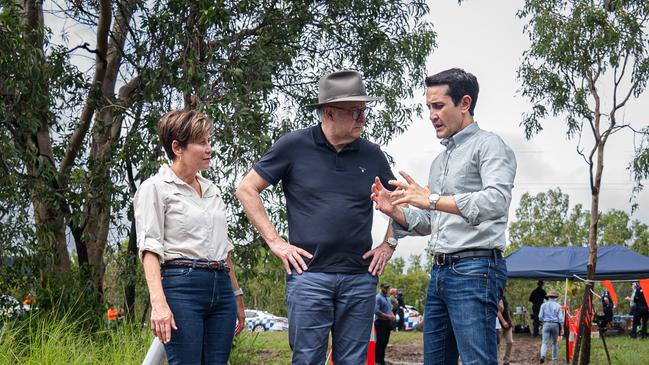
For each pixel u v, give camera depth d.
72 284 9.80
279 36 11.58
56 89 10.76
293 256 3.92
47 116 10.12
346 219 3.92
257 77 10.65
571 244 49.22
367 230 4.01
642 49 15.16
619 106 15.65
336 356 3.99
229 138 9.52
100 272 11.00
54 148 11.74
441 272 3.93
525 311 35.84
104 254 11.56
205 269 3.61
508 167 3.75
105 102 11.14
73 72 10.95
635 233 50.53
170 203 3.61
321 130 4.05
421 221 4.12
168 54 10.25
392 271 68.56
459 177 3.88
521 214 50.06
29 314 8.30
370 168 4.08
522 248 21.08
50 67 10.26
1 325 8.15
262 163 4.05
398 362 16.39
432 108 3.97
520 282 42.78
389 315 14.24
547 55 15.58
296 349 3.90
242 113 9.50
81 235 11.18
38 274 9.74
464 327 3.79
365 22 12.16
